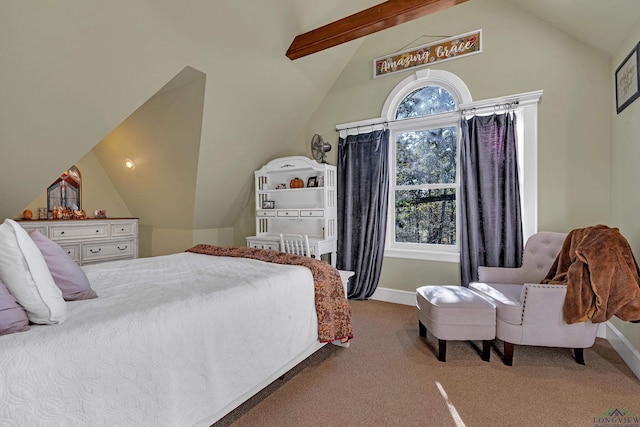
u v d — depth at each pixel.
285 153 4.40
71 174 4.10
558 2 2.41
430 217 3.48
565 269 2.26
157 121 3.37
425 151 3.50
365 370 2.08
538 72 2.85
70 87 2.24
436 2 2.39
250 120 3.55
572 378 1.97
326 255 4.09
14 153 2.40
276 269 2.06
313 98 3.97
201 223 4.32
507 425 1.54
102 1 1.95
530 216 2.85
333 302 2.20
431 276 3.39
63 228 3.54
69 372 0.97
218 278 1.83
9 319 1.02
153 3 2.12
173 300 1.38
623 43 2.29
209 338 1.38
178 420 1.24
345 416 1.62
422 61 3.42
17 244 1.10
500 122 2.92
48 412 0.92
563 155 2.75
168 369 1.22
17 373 0.88
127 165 4.07
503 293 2.32
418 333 2.70
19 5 1.75
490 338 2.17
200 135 3.24
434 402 1.73
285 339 1.81
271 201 4.29
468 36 3.17
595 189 2.65
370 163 3.65
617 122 2.42
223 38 2.62
